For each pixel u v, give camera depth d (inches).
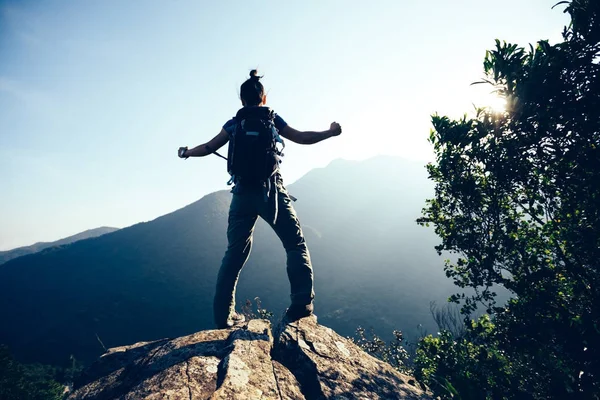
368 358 93.4
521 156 127.1
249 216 101.6
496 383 91.9
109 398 65.6
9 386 1473.9
